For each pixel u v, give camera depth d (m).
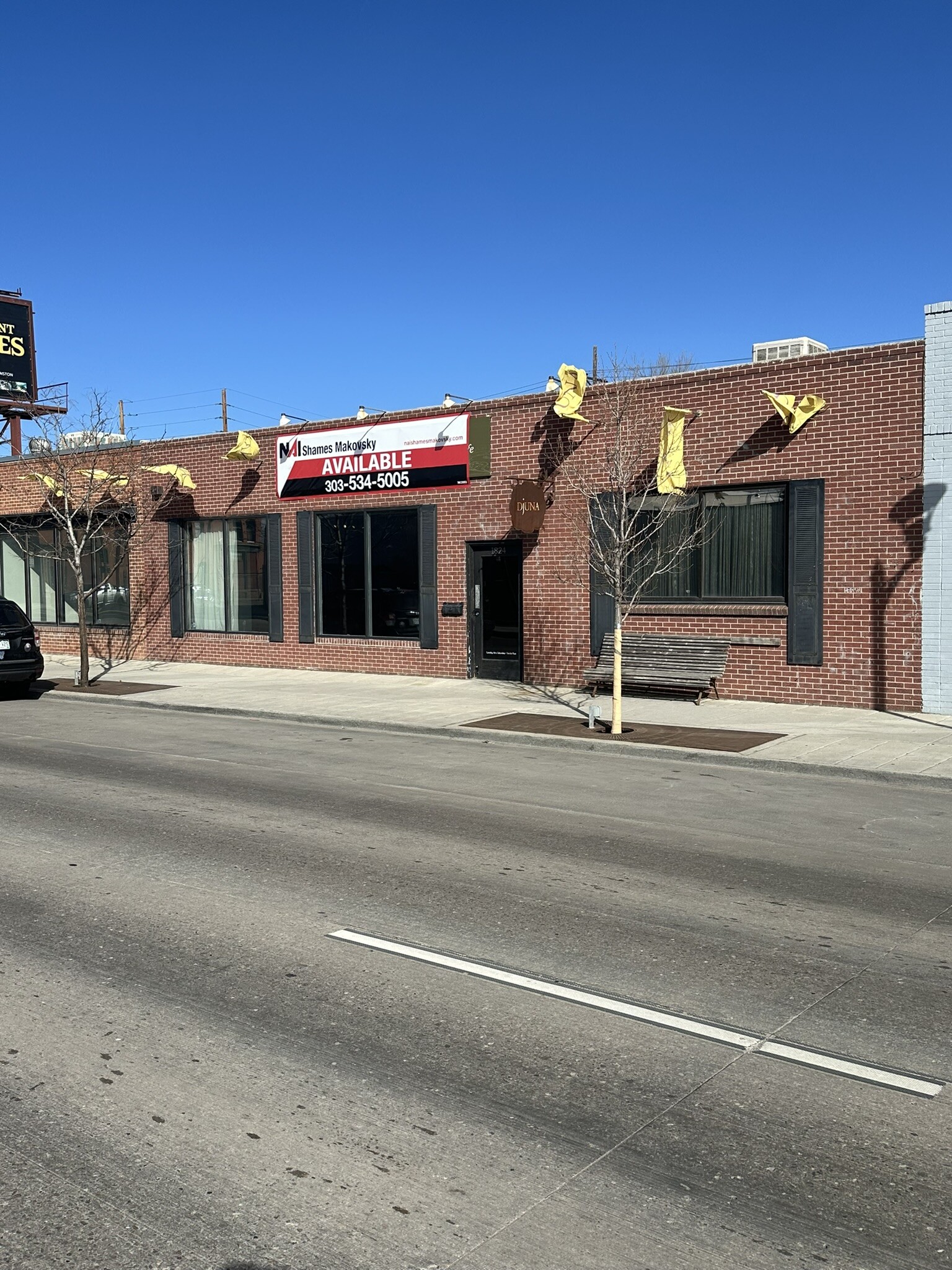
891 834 9.06
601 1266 3.36
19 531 29.23
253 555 23.84
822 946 6.27
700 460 17.08
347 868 7.93
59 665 25.80
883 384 15.34
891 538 15.43
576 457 18.50
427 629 20.91
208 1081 4.58
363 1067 4.71
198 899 7.16
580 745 13.70
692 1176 3.87
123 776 11.75
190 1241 3.49
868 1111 4.34
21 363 34.19
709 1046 4.93
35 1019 5.23
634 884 7.52
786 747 12.88
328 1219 3.60
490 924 6.64
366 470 21.48
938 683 15.22
